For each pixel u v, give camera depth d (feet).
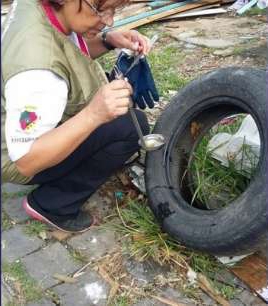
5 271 6.40
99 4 5.36
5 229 7.09
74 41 5.99
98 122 5.58
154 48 12.96
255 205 5.57
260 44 12.84
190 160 7.22
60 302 5.98
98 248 6.75
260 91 6.14
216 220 5.97
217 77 6.72
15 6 5.83
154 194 6.79
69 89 5.99
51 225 7.06
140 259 6.51
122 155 6.72
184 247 6.53
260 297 5.93
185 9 15.31
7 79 5.32
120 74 6.63
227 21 14.71
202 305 5.89
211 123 7.25
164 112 7.27
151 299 5.98
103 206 7.47
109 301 5.97
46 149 5.47
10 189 7.84
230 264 6.29
